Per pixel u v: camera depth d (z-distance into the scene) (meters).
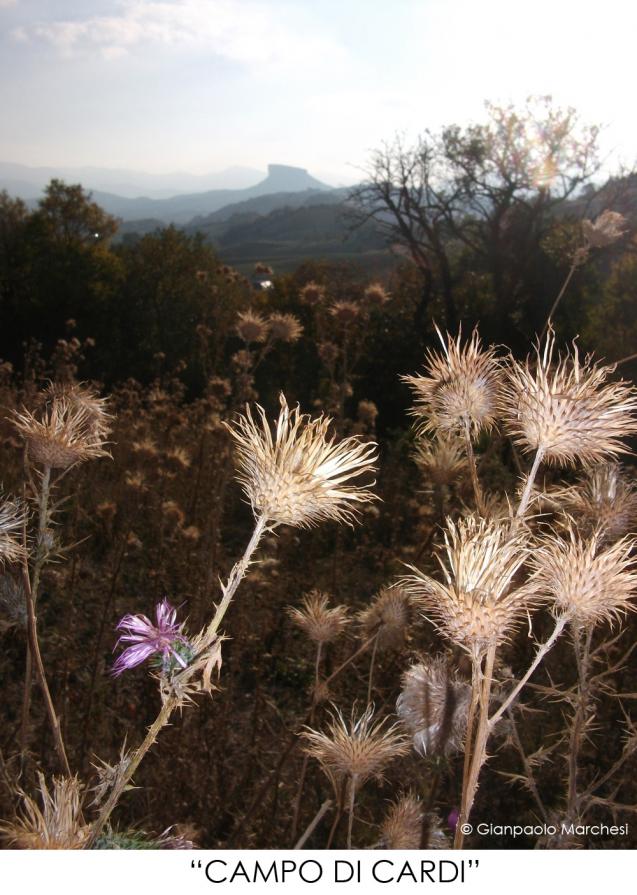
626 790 3.10
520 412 1.46
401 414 18.44
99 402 2.34
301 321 15.12
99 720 4.11
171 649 1.07
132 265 33.84
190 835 2.83
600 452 1.42
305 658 5.62
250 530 8.57
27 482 2.10
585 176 20.52
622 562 1.36
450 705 2.13
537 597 1.38
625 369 8.07
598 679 2.02
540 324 22.34
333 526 7.48
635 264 20.62
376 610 2.94
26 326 32.78
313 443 1.17
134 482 6.31
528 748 3.59
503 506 2.18
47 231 35.56
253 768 3.94
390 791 3.20
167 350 30.27
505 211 22.89
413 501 6.93
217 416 7.21
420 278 26.50
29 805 1.27
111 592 4.59
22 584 2.00
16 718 4.11
